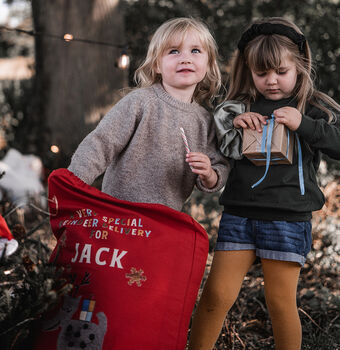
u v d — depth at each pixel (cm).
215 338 248
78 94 667
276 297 244
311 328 299
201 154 235
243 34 258
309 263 394
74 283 204
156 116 245
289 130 243
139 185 246
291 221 243
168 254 212
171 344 205
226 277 246
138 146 244
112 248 209
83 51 666
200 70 250
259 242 245
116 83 682
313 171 255
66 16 664
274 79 246
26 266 208
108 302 198
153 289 204
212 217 472
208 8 915
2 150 730
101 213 220
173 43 247
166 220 221
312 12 908
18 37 1392
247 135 244
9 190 453
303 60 256
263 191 245
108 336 193
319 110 252
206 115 258
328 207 451
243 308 324
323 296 327
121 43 692
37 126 699
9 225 274
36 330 201
